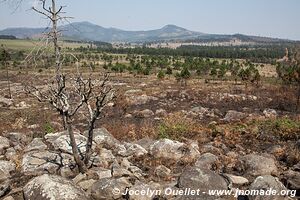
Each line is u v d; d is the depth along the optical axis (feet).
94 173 37.65
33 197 30.40
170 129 61.46
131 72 296.71
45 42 33.94
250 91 144.77
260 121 67.26
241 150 51.62
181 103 117.39
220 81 234.17
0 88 184.96
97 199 33.27
